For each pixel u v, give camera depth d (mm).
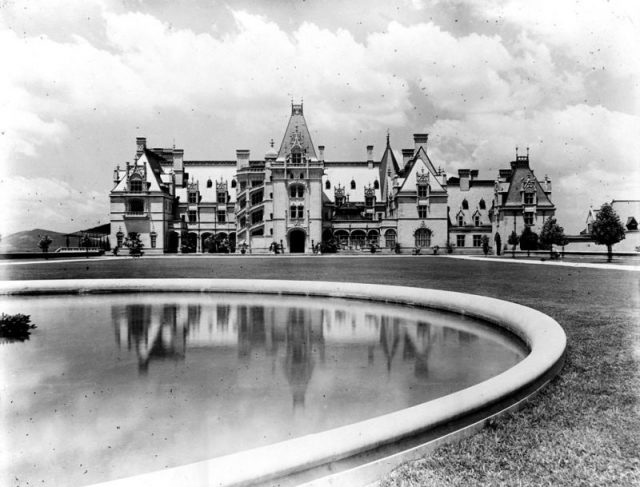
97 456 8930
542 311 19453
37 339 18047
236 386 12727
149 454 8953
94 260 65500
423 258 72062
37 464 8625
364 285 27109
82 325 20406
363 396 11867
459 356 15297
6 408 11242
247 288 29797
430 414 8312
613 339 14805
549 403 10000
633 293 24953
